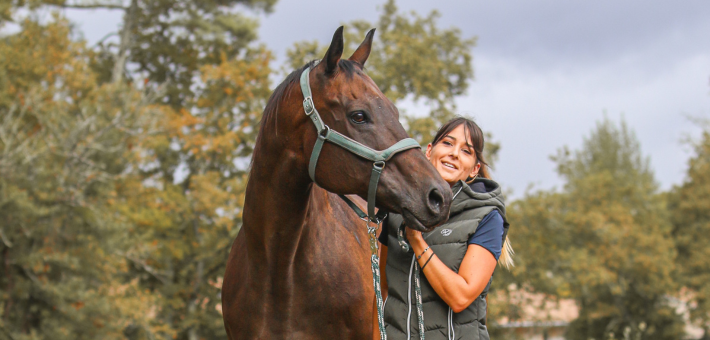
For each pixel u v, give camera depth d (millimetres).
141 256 16203
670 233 29203
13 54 14320
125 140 14961
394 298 2361
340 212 2926
